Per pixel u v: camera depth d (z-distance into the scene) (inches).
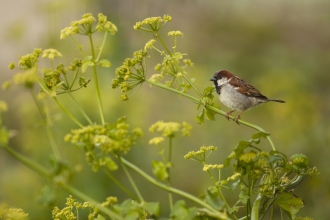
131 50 602.5
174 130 147.8
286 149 550.6
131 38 664.4
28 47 593.9
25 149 505.0
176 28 730.2
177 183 541.3
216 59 713.0
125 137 153.8
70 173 135.8
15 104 614.5
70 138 151.7
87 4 601.3
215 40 731.4
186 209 142.9
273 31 729.6
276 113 575.5
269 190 168.4
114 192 477.4
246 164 165.8
